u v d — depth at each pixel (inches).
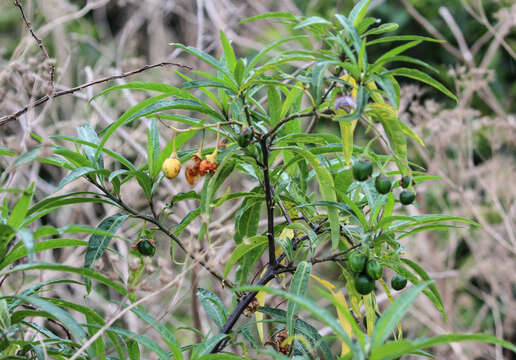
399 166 52.0
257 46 109.8
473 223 53.3
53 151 51.8
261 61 113.1
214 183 51.1
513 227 105.7
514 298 123.4
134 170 53.5
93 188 83.1
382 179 52.0
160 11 126.1
